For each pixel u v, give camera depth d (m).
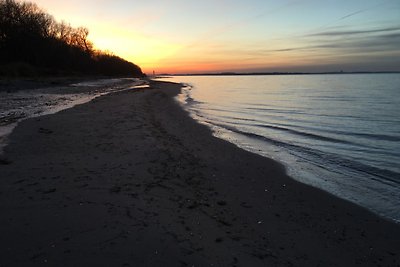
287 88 73.62
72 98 29.02
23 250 4.48
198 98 41.59
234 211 6.73
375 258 5.47
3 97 27.66
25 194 6.44
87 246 4.61
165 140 12.52
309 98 42.88
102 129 13.72
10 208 5.79
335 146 14.16
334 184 9.23
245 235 5.68
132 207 5.96
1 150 9.93
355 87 78.38
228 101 37.25
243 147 13.63
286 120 22.25
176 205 6.46
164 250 4.64
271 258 5.04
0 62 56.72
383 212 7.40
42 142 11.09
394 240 6.12
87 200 6.19
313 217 6.90
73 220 5.35
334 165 11.16
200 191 7.61
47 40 70.56
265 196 7.89
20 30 61.94
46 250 4.49
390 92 56.59
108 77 97.12
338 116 24.47
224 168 9.90
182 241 4.98
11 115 17.72
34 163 8.60
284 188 8.60
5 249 4.50
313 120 22.34
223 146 13.02
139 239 4.85
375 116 24.39
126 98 29.86
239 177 9.18
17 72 50.03
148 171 8.38
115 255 4.43
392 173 10.26
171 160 9.73
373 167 10.91
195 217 6.03
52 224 5.21
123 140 11.72
